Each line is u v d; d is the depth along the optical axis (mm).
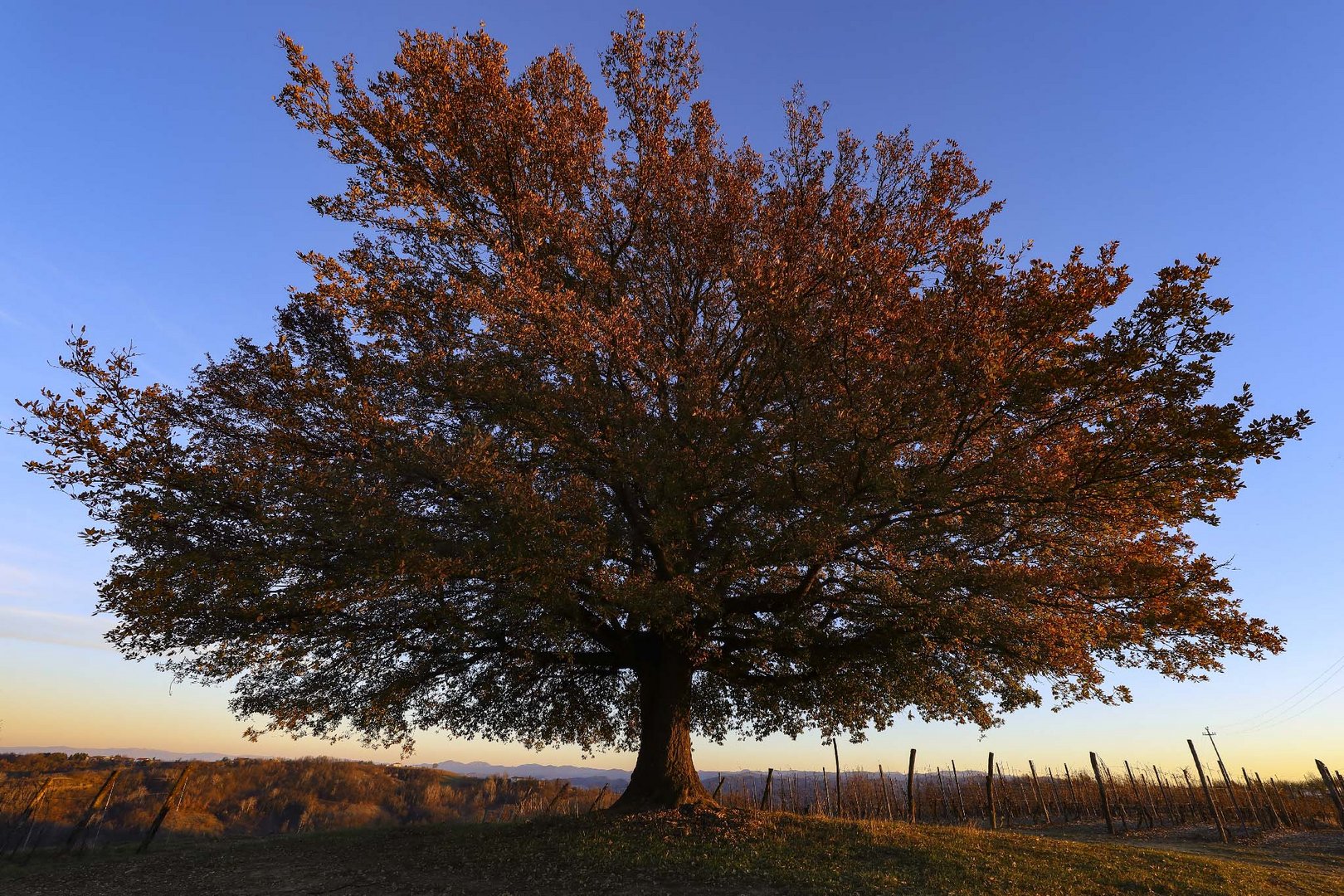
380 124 13609
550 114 15750
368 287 12773
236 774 51031
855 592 13867
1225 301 9195
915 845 13570
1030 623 12164
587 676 18547
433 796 56188
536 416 12383
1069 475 10898
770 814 15781
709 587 12328
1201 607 11203
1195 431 9375
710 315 16125
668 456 11969
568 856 12664
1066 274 10516
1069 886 11945
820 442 11359
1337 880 15273
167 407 12320
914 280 12367
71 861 15047
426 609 13070
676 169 15797
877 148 15867
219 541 11844
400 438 12508
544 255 14547
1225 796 38250
